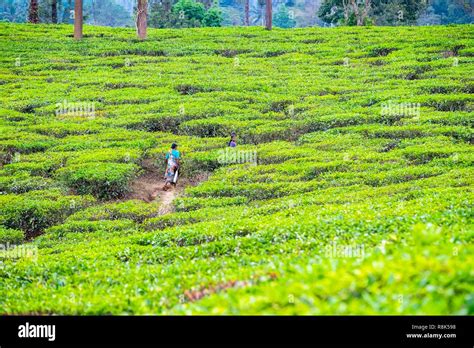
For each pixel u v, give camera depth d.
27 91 42.47
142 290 12.55
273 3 159.75
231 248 16.73
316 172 27.50
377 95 38.75
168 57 52.97
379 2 97.38
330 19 99.88
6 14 142.12
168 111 37.75
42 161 30.12
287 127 34.81
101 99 41.00
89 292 13.42
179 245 18.94
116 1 178.38
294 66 49.41
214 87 43.12
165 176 29.59
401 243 12.03
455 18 127.75
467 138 30.53
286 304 8.21
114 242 19.80
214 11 98.44
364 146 30.77
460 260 8.69
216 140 33.66
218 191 26.55
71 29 66.25
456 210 16.44
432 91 39.25
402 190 22.55
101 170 28.28
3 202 24.69
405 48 52.47
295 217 19.06
